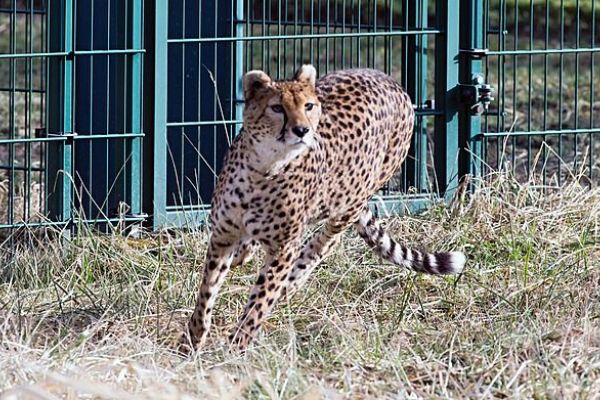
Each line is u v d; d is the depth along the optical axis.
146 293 10.18
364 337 9.35
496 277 10.84
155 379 7.96
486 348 9.00
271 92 9.13
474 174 12.85
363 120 10.21
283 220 9.40
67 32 11.50
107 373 8.17
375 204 12.41
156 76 11.89
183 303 10.20
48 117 11.92
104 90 12.55
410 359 8.88
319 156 9.62
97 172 12.65
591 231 11.81
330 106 10.05
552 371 8.44
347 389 8.20
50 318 9.84
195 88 12.84
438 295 10.55
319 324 9.66
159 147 11.98
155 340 9.20
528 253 11.01
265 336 9.34
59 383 7.50
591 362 8.62
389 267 11.01
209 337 9.72
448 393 8.27
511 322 9.61
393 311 10.09
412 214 12.41
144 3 11.88
